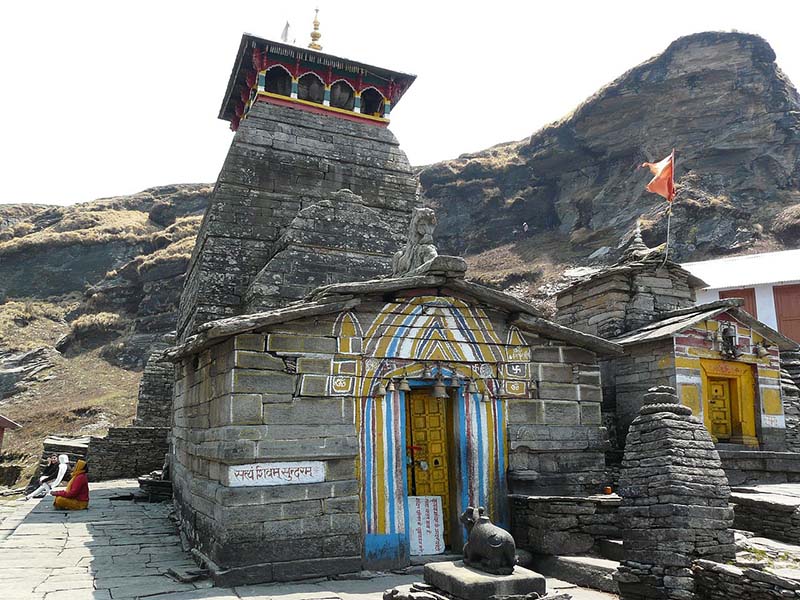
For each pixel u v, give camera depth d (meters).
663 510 8.56
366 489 10.25
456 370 11.22
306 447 9.85
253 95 20.62
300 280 15.72
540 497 10.57
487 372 11.44
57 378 44.72
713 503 8.63
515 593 7.71
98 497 18.45
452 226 62.16
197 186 77.25
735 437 13.66
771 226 43.16
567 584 9.58
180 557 10.92
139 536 12.80
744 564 8.15
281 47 19.66
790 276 24.42
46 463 24.08
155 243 60.19
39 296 56.47
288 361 10.05
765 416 13.87
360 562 9.88
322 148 19.27
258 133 18.62
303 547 9.58
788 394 15.06
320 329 10.35
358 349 10.54
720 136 50.22
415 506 10.95
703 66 52.56
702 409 13.14
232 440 9.43
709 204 44.72
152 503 17.34
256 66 19.94
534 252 54.34
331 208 16.80
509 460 11.36
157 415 26.45
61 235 59.97
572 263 49.50
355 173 19.47
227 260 16.97
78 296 56.72
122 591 8.62
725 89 51.44
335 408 10.26
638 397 13.91
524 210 60.03
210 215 17.77
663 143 52.53
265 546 9.35
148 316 51.19
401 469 10.55
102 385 43.66
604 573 9.29
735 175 48.31
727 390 14.03
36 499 19.16
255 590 8.77
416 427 11.56
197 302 16.33
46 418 37.91
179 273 53.06
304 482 9.80
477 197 62.56
